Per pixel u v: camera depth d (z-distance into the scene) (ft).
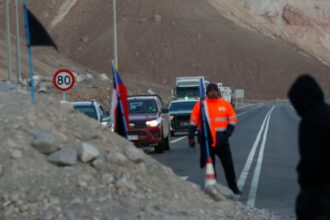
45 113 68.49
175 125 200.54
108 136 70.33
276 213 65.46
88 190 59.31
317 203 32.60
